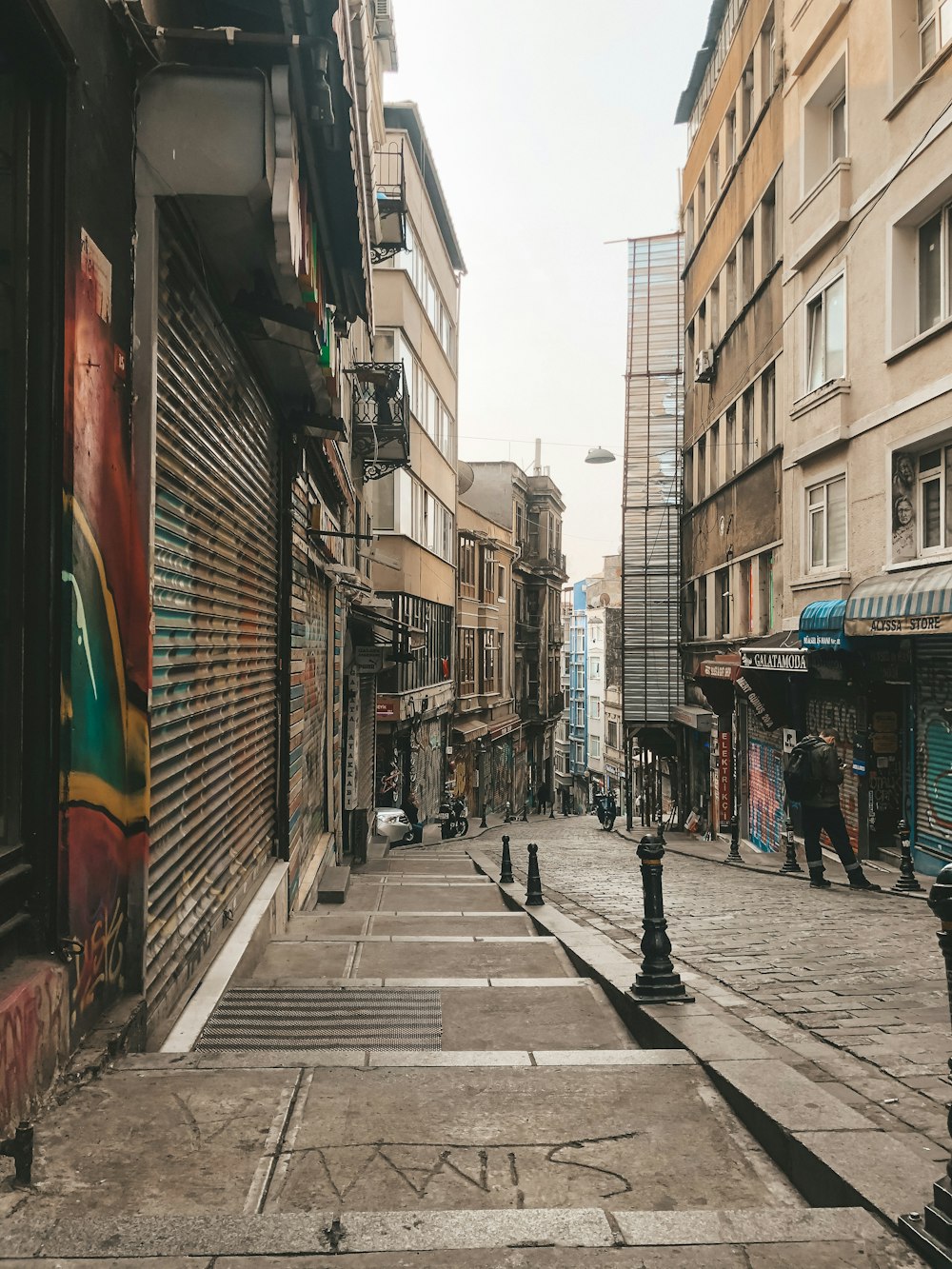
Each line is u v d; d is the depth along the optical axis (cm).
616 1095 399
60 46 361
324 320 730
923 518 1301
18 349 352
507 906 1127
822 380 1582
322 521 1424
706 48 2448
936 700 1228
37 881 366
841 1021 511
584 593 8800
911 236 1312
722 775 2259
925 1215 260
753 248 2048
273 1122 359
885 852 1362
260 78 475
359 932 898
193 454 567
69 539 372
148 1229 261
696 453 2672
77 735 386
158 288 476
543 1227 267
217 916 647
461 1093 397
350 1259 249
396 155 2261
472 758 4069
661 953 548
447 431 3334
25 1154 308
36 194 363
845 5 1456
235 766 714
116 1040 406
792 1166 329
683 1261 250
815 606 1441
